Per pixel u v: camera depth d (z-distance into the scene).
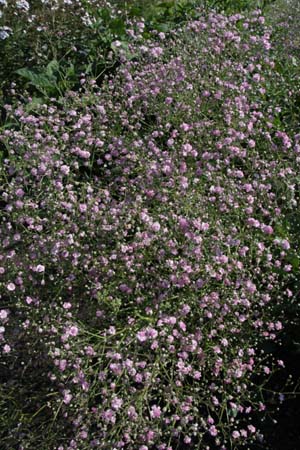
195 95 4.22
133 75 4.81
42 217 3.67
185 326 3.05
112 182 3.89
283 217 3.65
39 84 5.06
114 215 3.37
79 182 3.80
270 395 3.41
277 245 3.54
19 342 3.35
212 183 3.67
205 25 5.03
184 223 3.21
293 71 5.22
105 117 4.22
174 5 6.55
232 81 4.45
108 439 2.80
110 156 4.01
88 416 2.83
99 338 3.04
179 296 3.12
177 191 3.47
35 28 5.63
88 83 4.65
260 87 4.68
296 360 3.52
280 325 3.21
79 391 2.87
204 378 3.05
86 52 5.56
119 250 3.24
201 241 3.13
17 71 5.09
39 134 3.84
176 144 3.91
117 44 5.12
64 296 3.39
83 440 2.80
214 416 3.28
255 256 3.41
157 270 3.21
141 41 5.41
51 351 2.88
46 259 3.34
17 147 3.89
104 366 3.06
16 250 3.61
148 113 4.38
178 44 4.95
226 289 3.16
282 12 6.85
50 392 3.20
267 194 3.64
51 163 3.72
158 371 2.87
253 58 4.82
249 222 3.36
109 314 3.15
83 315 3.25
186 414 2.94
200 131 3.97
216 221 3.33
